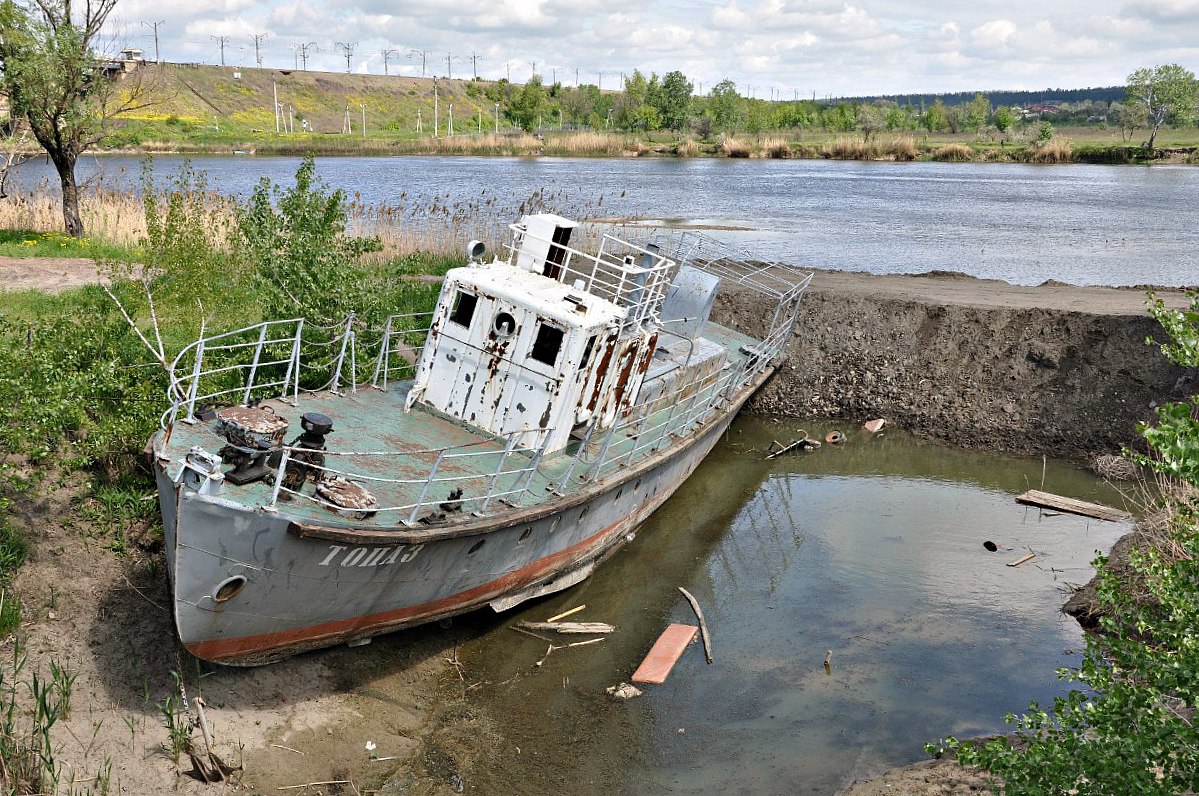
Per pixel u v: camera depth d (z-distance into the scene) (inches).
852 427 866.8
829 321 941.8
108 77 1210.0
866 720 445.7
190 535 349.1
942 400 865.5
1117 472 760.3
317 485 406.0
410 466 473.4
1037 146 3818.9
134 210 1207.6
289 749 382.9
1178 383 802.8
